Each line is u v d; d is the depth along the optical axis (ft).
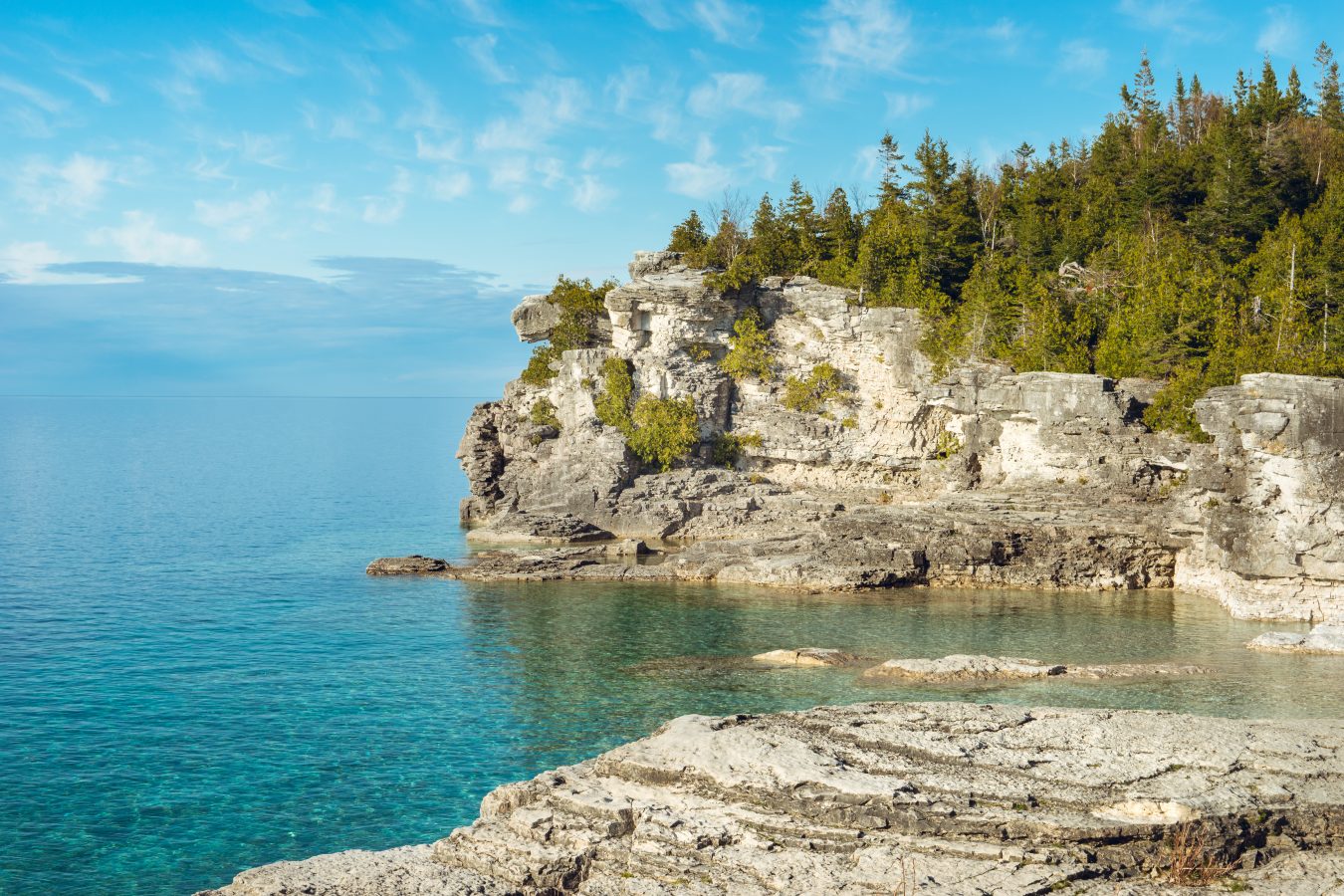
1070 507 245.86
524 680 169.89
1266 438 196.54
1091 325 287.48
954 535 247.29
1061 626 201.05
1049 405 256.93
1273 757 98.78
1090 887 80.12
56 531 375.86
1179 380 244.63
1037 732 106.83
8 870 103.81
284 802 119.85
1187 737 104.58
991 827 85.92
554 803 94.63
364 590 253.24
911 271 333.01
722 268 377.30
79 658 188.24
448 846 92.48
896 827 87.30
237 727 147.74
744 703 153.38
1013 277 328.70
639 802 93.04
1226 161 311.27
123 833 112.27
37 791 124.06
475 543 322.75
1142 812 87.30
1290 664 167.73
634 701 156.15
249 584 262.88
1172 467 242.78
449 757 134.10
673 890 82.12
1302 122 386.52
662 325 343.46
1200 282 269.85
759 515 316.60
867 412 331.36
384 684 169.27
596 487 328.90
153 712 155.02
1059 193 386.93
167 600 242.58
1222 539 207.21
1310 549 195.72
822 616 214.90
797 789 91.56
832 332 337.72
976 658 168.25
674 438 333.83
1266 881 81.87
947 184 380.37
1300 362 225.35
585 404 343.26
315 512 435.12
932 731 106.52
